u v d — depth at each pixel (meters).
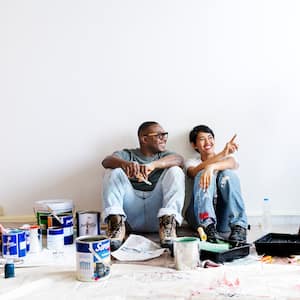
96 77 3.14
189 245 2.01
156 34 3.13
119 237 2.43
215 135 3.15
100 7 3.12
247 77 3.13
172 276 1.91
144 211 2.80
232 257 2.14
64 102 3.15
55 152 3.17
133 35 3.13
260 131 3.14
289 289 1.72
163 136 2.92
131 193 2.73
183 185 2.62
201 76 3.13
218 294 1.66
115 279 1.88
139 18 3.12
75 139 3.16
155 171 2.83
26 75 3.14
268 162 3.15
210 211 2.61
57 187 3.17
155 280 1.85
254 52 3.12
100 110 3.15
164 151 2.94
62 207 2.71
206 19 3.12
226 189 2.68
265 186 3.16
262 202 3.16
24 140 3.16
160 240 2.48
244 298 1.62
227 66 3.13
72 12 3.12
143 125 2.92
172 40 3.13
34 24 3.12
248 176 3.15
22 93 3.15
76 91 3.15
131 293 1.70
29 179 3.17
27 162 3.17
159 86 3.14
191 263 2.01
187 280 1.85
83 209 3.17
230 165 2.74
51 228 2.49
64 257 2.26
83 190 3.17
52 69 3.14
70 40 3.13
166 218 2.47
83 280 1.85
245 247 2.21
